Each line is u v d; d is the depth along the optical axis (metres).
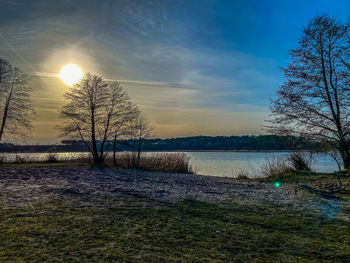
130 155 29.61
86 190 10.41
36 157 30.08
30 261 3.93
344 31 17.34
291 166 19.44
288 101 19.33
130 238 5.18
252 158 50.53
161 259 4.29
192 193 10.98
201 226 6.23
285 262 4.46
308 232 6.05
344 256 4.74
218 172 26.36
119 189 11.02
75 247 4.58
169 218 6.78
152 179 16.30
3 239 4.73
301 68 19.06
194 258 4.42
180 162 27.42
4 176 14.48
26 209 6.93
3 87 29.14
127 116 28.19
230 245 5.13
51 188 10.47
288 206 8.73
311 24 18.33
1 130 29.27
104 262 4.04
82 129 27.08
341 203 9.26
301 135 18.91
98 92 27.34
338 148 18.02
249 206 8.64
